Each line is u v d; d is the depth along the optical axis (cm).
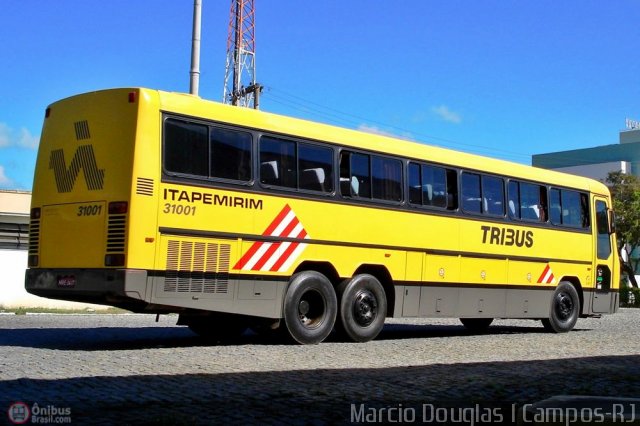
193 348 1167
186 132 1139
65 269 1131
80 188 1134
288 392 775
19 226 2644
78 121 1158
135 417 642
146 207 1078
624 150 7381
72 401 701
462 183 1574
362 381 855
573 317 1820
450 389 812
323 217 1309
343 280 1347
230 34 4609
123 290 1053
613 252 1964
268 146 1247
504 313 1647
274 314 1234
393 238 1420
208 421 635
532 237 1722
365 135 1407
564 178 1845
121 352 1081
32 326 1641
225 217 1171
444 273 1514
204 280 1140
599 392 805
